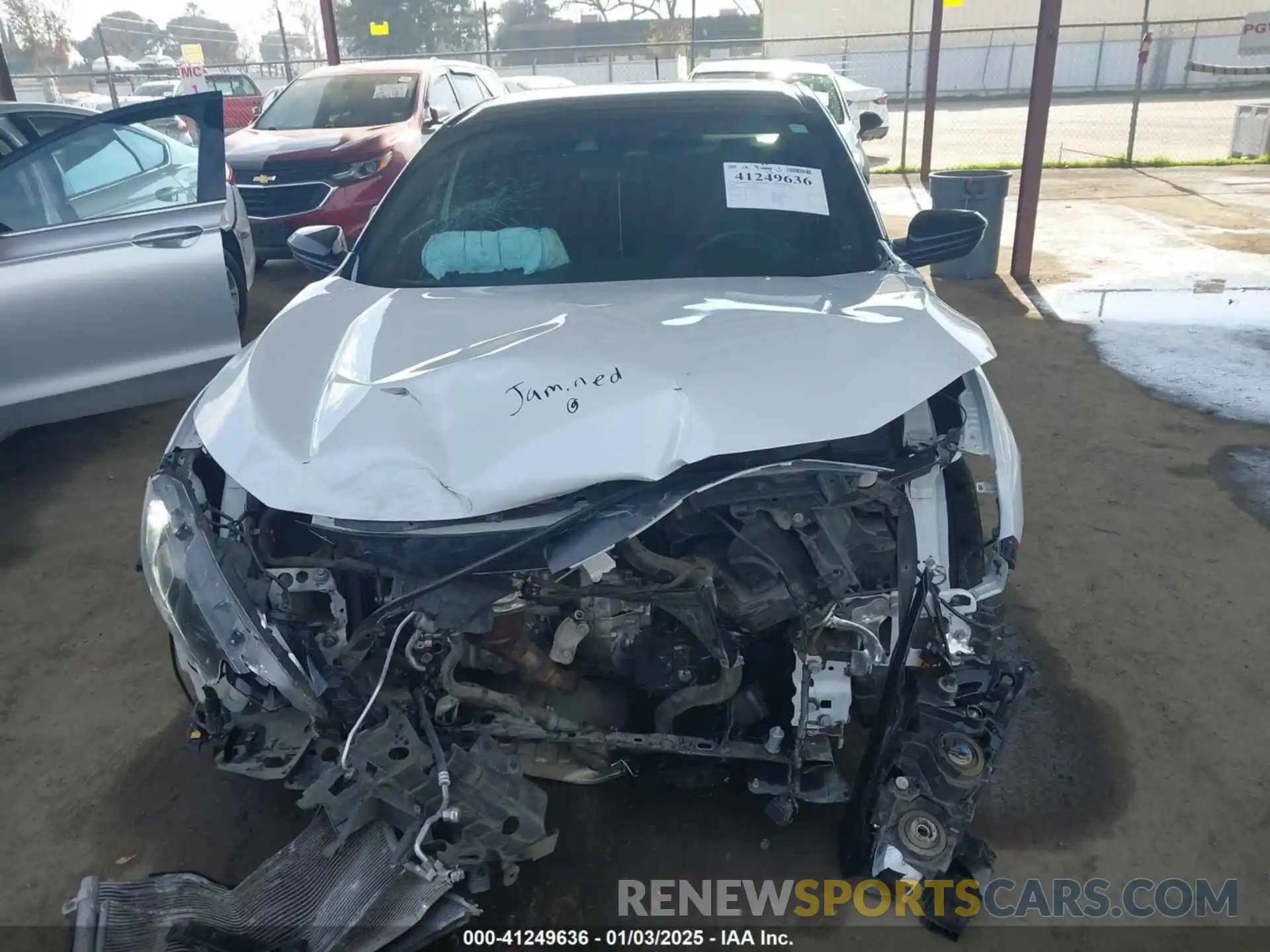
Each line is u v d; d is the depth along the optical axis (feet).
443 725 7.41
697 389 6.95
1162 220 32.48
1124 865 8.00
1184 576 11.87
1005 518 7.79
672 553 7.70
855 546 7.29
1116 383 18.12
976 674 7.18
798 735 7.28
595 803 8.70
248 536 7.45
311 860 7.04
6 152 16.89
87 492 15.07
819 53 92.53
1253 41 43.93
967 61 91.91
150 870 8.21
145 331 14.46
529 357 7.34
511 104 11.77
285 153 25.05
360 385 7.42
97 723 9.98
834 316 8.12
